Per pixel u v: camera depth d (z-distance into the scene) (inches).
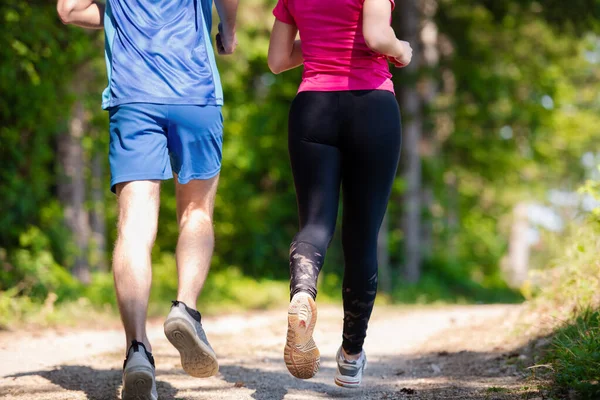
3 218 1008.9
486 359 480.7
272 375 452.8
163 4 333.1
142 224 320.5
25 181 1066.7
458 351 545.3
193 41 335.3
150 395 305.3
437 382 417.4
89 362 490.0
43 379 412.8
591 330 408.2
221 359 525.7
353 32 331.9
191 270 331.9
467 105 2151.8
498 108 2178.9
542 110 2209.6
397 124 338.6
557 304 543.8
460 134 2249.0
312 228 331.9
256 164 2191.2
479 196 3238.2
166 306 1161.4
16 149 1013.2
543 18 1539.1
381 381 442.6
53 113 1060.5
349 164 339.9
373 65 335.9
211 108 333.7
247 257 2182.6
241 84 2191.2
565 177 2970.0
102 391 379.6
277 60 355.3
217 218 2167.8
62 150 1338.6
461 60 2021.4
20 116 992.9
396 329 778.2
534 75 2226.9
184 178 334.3
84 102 1275.8
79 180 1349.7
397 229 2251.5
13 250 1010.7
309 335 315.0
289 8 344.8
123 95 323.9
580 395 319.3
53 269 1053.2
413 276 2053.4
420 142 2300.7
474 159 2370.8
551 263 591.5
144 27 329.1
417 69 1873.8
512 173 2571.4
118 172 323.0
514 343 514.0
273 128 2210.9
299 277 316.8
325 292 1841.8
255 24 1979.6
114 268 319.0
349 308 354.6
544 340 472.7
